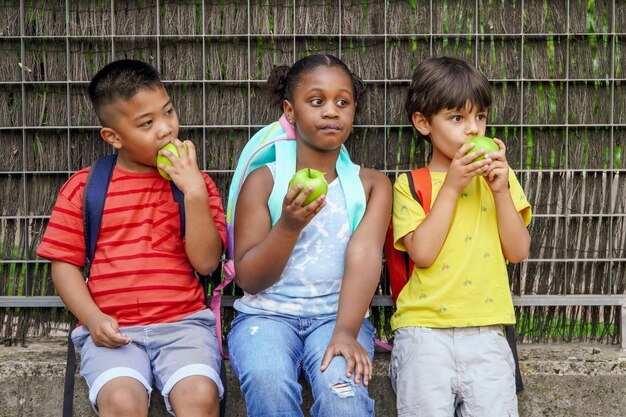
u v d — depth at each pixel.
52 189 2.83
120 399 2.20
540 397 2.63
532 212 2.85
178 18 2.80
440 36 2.81
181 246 2.49
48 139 2.82
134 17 2.79
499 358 2.44
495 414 2.37
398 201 2.63
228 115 2.83
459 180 2.45
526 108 2.83
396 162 2.85
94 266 2.46
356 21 2.81
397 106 2.83
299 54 2.82
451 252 2.51
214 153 2.85
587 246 2.84
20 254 2.82
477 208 2.55
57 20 2.79
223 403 2.39
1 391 2.59
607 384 2.62
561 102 2.83
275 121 2.83
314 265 2.47
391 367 2.55
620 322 2.78
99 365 2.29
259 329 2.36
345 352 2.23
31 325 2.83
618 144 2.84
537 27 2.82
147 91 2.42
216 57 2.81
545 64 2.83
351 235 2.50
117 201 2.46
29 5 2.78
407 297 2.57
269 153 2.62
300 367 2.39
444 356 2.43
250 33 2.80
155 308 2.43
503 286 2.52
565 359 2.66
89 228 2.45
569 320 2.83
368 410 2.21
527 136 2.84
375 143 2.85
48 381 2.59
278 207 2.49
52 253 2.44
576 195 2.84
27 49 2.79
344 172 2.56
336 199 2.53
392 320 2.61
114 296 2.43
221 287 2.60
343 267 2.49
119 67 2.45
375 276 2.40
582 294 2.82
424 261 2.48
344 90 2.44
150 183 2.50
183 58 2.81
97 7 2.79
